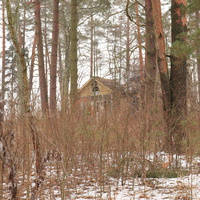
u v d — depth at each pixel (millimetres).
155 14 8883
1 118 2965
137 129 5539
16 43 3713
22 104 3576
